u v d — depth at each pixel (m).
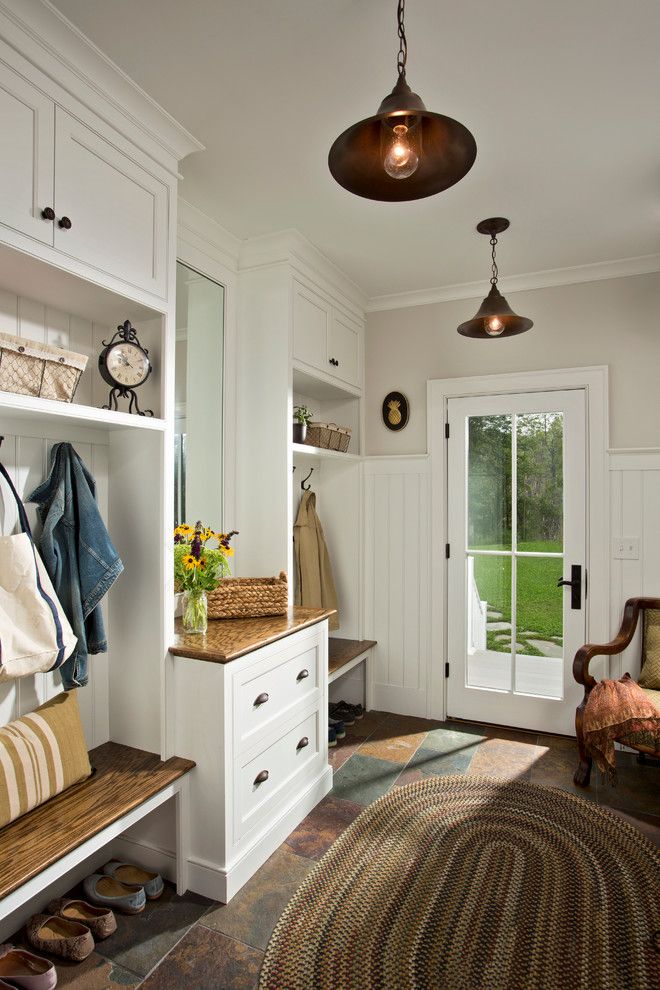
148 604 2.01
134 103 1.79
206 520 2.69
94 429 2.04
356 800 2.54
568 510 3.24
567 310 3.26
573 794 2.58
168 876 1.97
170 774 1.85
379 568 3.66
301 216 2.61
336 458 3.42
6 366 1.49
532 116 1.94
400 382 3.65
